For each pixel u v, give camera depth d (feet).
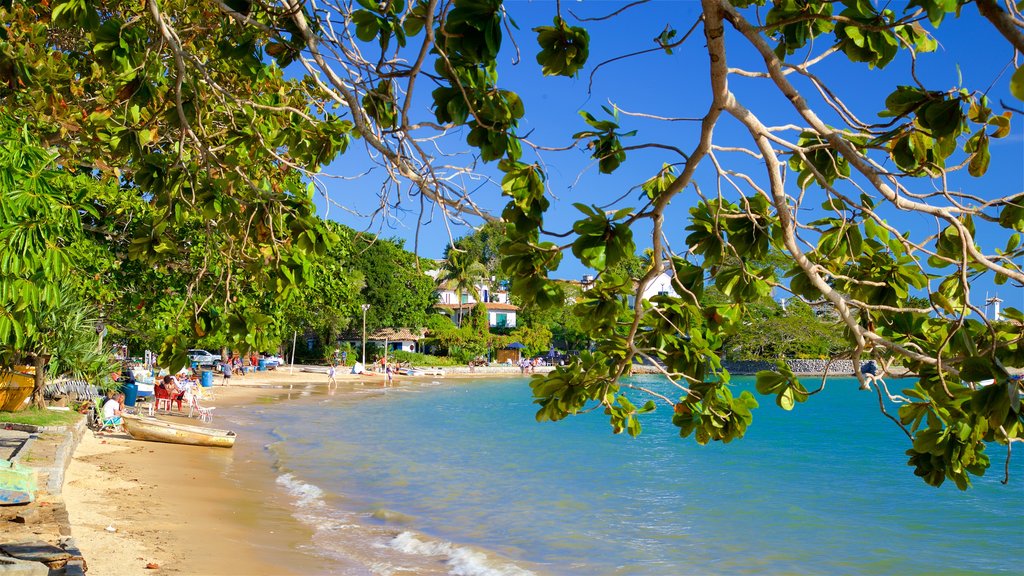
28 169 17.29
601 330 13.11
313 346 299.79
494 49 9.70
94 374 68.49
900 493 62.54
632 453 83.82
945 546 45.65
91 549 31.91
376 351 285.43
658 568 39.52
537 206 11.06
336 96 13.00
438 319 302.04
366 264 244.63
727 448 90.74
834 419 133.08
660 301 12.70
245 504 47.37
